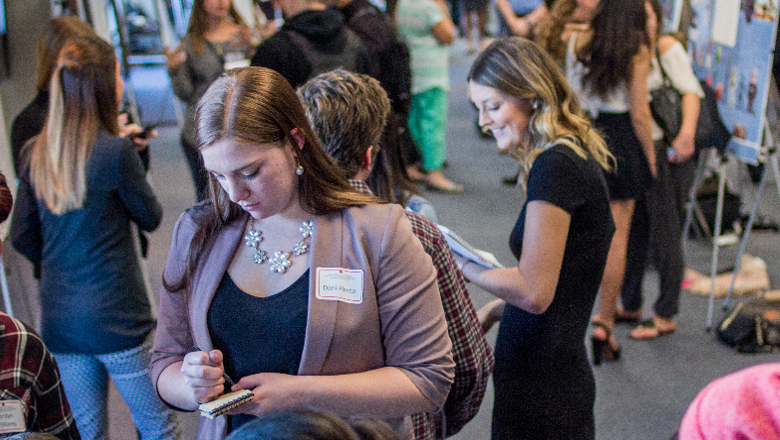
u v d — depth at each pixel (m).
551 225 1.53
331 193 1.13
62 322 1.96
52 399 1.24
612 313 2.96
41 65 2.22
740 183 4.41
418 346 1.12
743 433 0.67
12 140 2.26
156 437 2.15
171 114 7.50
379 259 1.10
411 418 1.27
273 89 1.04
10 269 2.49
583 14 2.83
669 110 3.00
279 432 0.62
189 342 1.25
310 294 1.08
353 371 1.11
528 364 1.65
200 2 3.48
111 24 4.05
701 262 4.00
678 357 3.09
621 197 2.79
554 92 1.62
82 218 1.91
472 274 1.67
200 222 1.19
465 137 6.88
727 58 3.22
